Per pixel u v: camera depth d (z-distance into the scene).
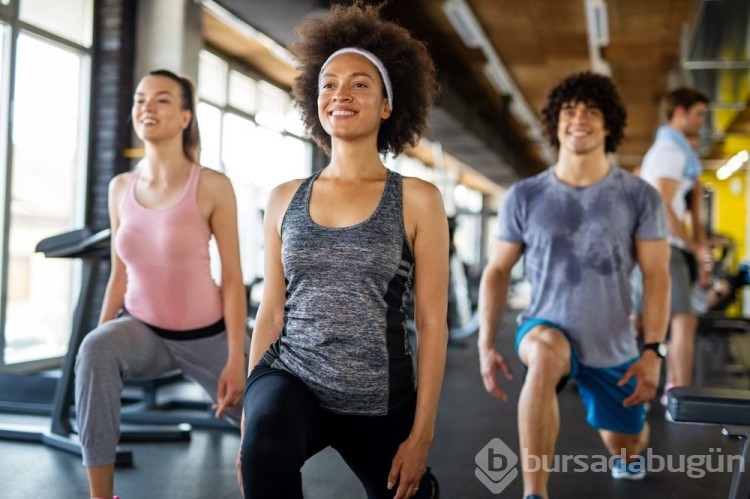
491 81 12.94
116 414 2.43
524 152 21.25
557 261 2.79
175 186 2.71
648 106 14.63
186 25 6.38
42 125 6.09
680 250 4.47
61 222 6.40
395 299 1.75
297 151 11.82
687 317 4.50
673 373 4.55
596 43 9.81
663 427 4.41
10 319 5.96
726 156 18.67
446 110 10.34
